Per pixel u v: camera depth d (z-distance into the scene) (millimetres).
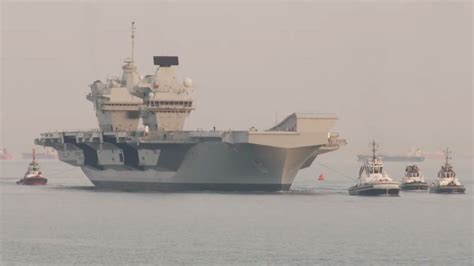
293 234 160250
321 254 141125
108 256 138625
